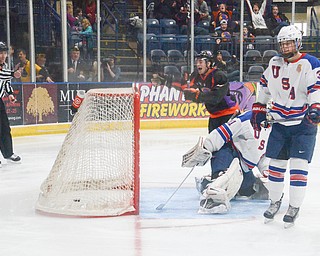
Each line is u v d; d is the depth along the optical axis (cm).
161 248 565
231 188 719
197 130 1808
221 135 741
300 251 556
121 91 726
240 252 552
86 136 732
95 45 1975
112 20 2141
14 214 716
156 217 688
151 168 1064
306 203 779
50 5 1947
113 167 729
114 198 722
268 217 658
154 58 2019
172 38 2075
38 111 1642
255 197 788
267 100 676
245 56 2091
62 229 639
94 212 693
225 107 830
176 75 1927
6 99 1555
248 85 1909
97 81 1853
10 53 1703
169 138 1576
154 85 1842
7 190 877
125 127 726
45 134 1659
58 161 744
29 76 1734
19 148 1369
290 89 631
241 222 667
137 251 555
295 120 635
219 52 1878
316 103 609
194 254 545
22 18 1917
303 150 636
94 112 729
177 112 1884
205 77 802
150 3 2152
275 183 660
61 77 1853
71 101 1720
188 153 742
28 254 549
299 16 2642
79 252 554
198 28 2112
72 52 1844
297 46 625
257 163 760
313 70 618
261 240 594
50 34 1936
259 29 2191
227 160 745
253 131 739
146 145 1415
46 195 738
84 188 725
